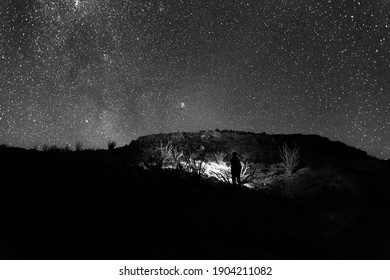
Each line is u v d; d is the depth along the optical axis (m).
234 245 7.57
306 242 8.16
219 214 9.02
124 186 9.17
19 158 10.74
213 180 12.26
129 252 6.67
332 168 13.45
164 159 14.22
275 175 13.77
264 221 8.98
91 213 7.38
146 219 7.88
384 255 7.59
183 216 8.58
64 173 9.33
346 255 7.62
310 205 10.61
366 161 14.56
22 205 7.41
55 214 7.18
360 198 10.92
